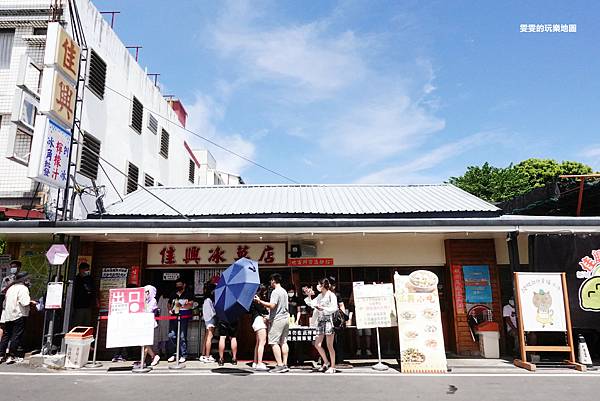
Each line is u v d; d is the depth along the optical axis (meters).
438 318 8.20
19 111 8.93
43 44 11.88
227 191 13.46
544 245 8.88
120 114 15.16
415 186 13.97
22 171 11.11
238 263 8.22
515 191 27.77
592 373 7.68
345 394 6.16
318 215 10.52
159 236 10.05
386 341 10.59
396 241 10.85
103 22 14.09
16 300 8.78
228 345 10.10
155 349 10.13
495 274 10.50
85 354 8.59
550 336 9.71
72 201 9.73
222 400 5.80
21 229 8.82
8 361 8.55
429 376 7.49
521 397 6.00
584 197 11.74
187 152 23.33
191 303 9.32
